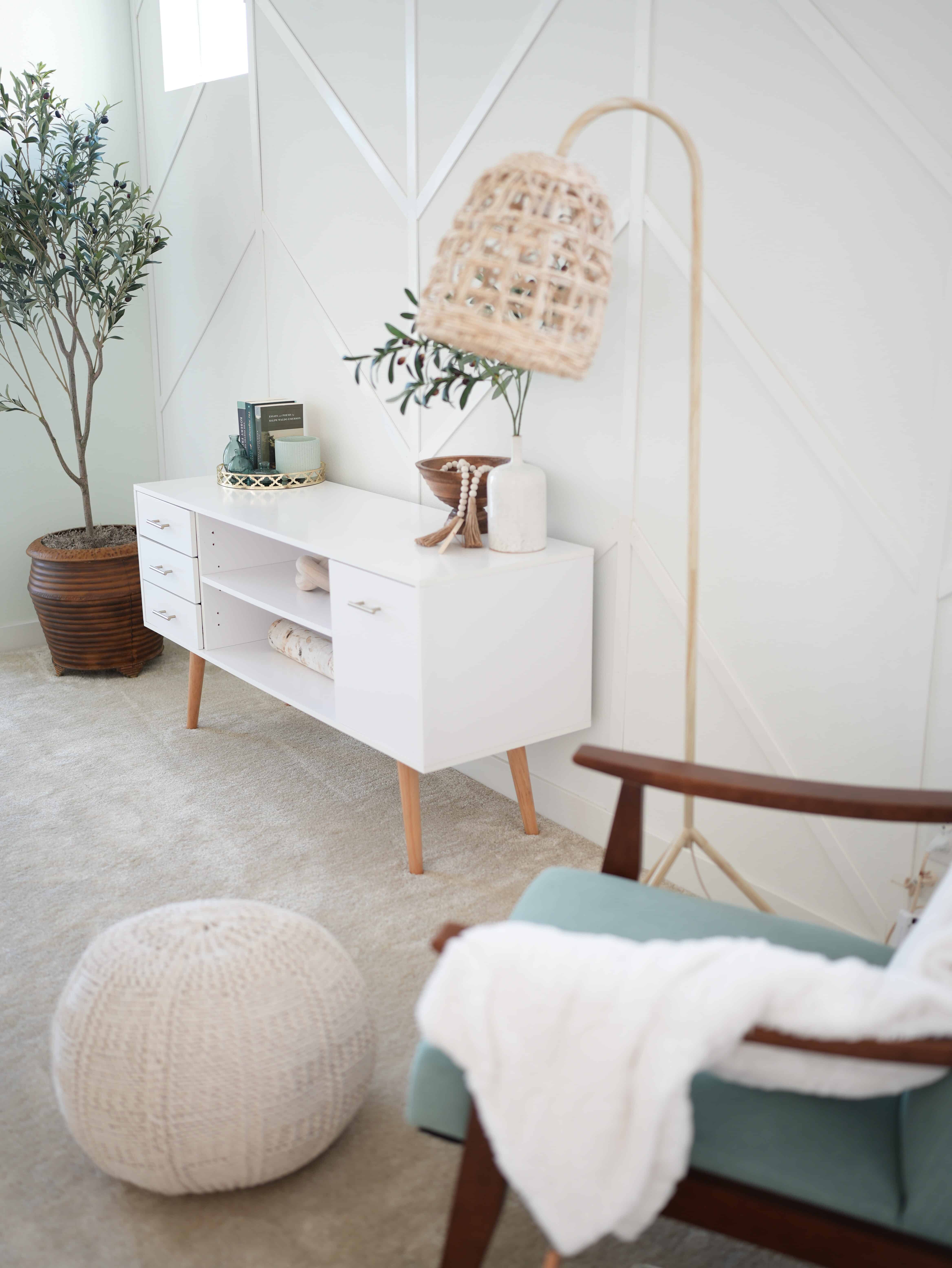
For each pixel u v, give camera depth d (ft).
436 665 7.59
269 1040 4.96
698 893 8.09
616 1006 3.54
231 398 12.76
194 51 12.50
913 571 6.28
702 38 6.81
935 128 5.74
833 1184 3.72
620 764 5.04
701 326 5.74
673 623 7.87
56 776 9.94
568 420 8.35
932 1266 3.62
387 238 9.76
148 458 14.58
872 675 6.65
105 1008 5.00
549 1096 3.58
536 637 8.09
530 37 7.94
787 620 7.08
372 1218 5.15
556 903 4.95
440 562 7.82
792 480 6.85
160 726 11.14
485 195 4.91
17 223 11.41
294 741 10.80
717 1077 4.10
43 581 12.09
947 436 5.98
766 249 6.72
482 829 9.05
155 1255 4.93
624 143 7.45
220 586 10.11
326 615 9.07
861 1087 3.68
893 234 6.04
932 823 5.22
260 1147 4.98
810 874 7.29
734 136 6.75
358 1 9.51
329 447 11.20
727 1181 3.86
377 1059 6.22
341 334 10.64
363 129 9.77
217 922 5.41
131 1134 4.90
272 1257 4.92
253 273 11.78
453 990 3.69
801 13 6.22
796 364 6.67
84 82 13.01
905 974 3.66
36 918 7.65
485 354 4.93
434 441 9.71
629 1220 3.73
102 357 13.00
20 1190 5.33
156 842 8.73
